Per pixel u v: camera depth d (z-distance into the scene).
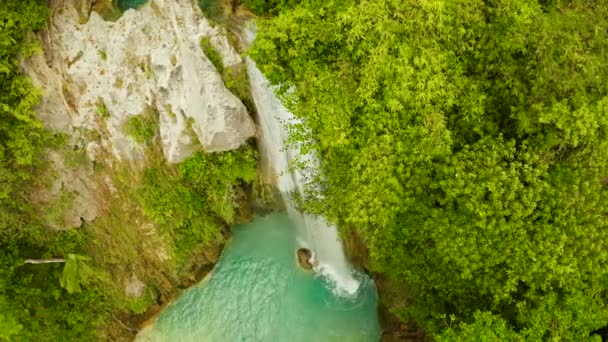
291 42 14.62
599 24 13.95
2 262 17.66
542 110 12.73
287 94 15.64
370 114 13.64
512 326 13.47
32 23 15.72
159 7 16.11
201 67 15.28
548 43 13.06
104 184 18.38
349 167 14.41
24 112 16.11
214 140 16.42
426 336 17.33
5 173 16.34
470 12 13.52
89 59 16.81
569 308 13.02
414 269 14.91
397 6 13.20
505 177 12.72
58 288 18.98
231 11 17.31
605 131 12.67
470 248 13.12
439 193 14.10
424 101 13.22
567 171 13.23
